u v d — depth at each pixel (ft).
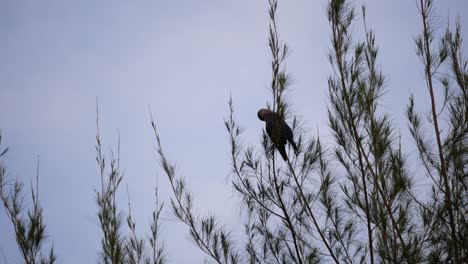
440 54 11.78
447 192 11.02
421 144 11.53
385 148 11.27
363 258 11.76
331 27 12.25
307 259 12.17
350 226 12.03
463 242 10.59
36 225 10.09
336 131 12.11
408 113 11.82
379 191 11.25
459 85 11.58
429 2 12.08
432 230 11.15
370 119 11.57
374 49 11.98
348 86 11.85
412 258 10.73
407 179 11.18
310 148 12.53
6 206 10.23
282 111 12.65
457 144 11.28
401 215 11.03
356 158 11.90
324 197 12.28
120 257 11.05
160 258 11.65
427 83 11.87
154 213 12.19
